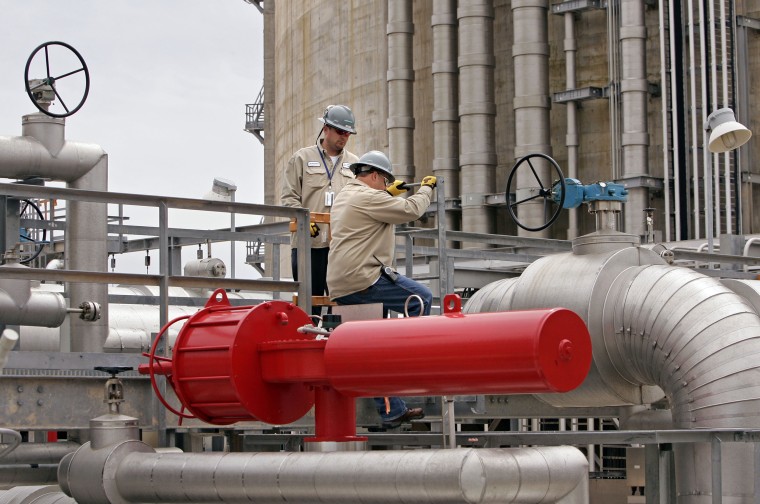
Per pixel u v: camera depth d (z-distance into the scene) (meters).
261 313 7.41
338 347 6.84
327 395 7.37
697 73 25.48
